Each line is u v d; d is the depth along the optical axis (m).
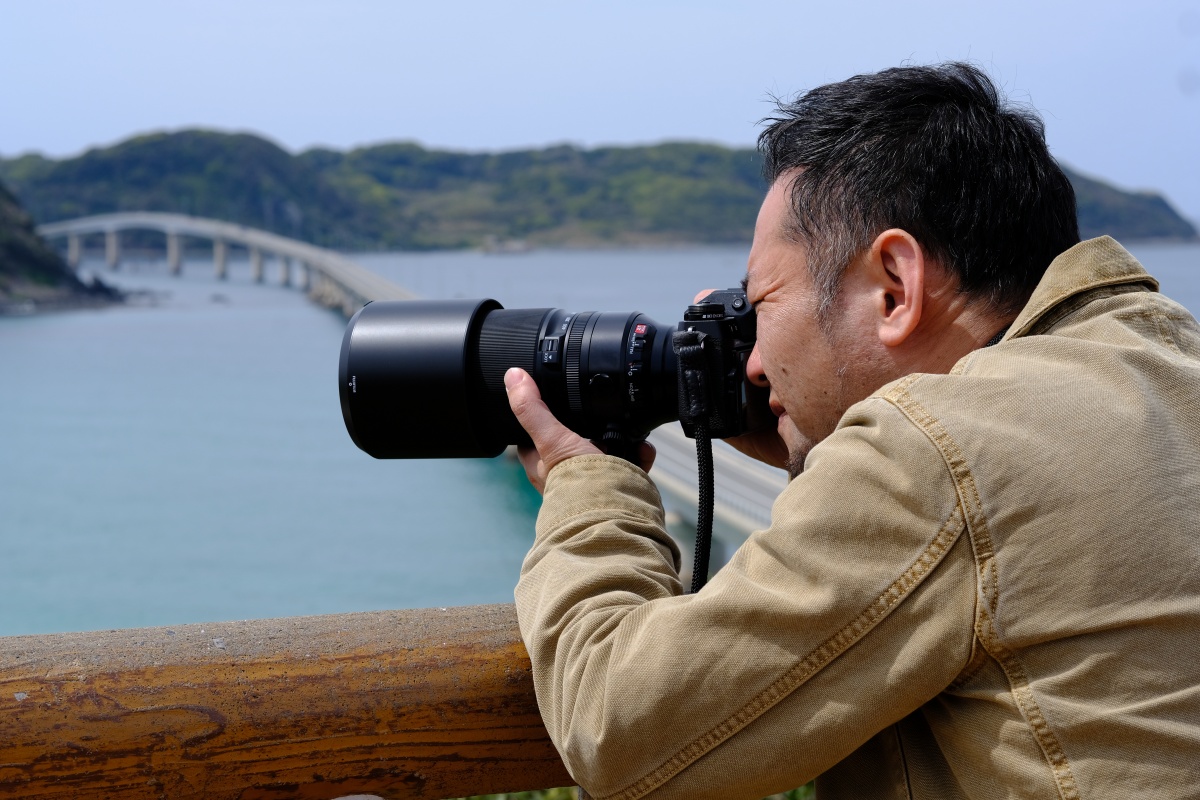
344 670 1.32
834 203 1.28
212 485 47.38
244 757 1.30
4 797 1.24
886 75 1.29
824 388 1.34
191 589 31.92
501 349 1.63
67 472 50.53
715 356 1.56
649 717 1.13
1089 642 1.04
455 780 1.38
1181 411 1.12
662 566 1.35
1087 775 1.03
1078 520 1.04
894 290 1.26
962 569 1.08
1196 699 1.02
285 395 76.06
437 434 1.63
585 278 176.50
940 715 1.16
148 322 124.56
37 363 89.06
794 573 1.12
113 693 1.26
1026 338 1.17
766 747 1.12
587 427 1.65
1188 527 1.05
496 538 36.59
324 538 37.03
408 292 131.38
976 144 1.22
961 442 1.08
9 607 30.50
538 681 1.28
